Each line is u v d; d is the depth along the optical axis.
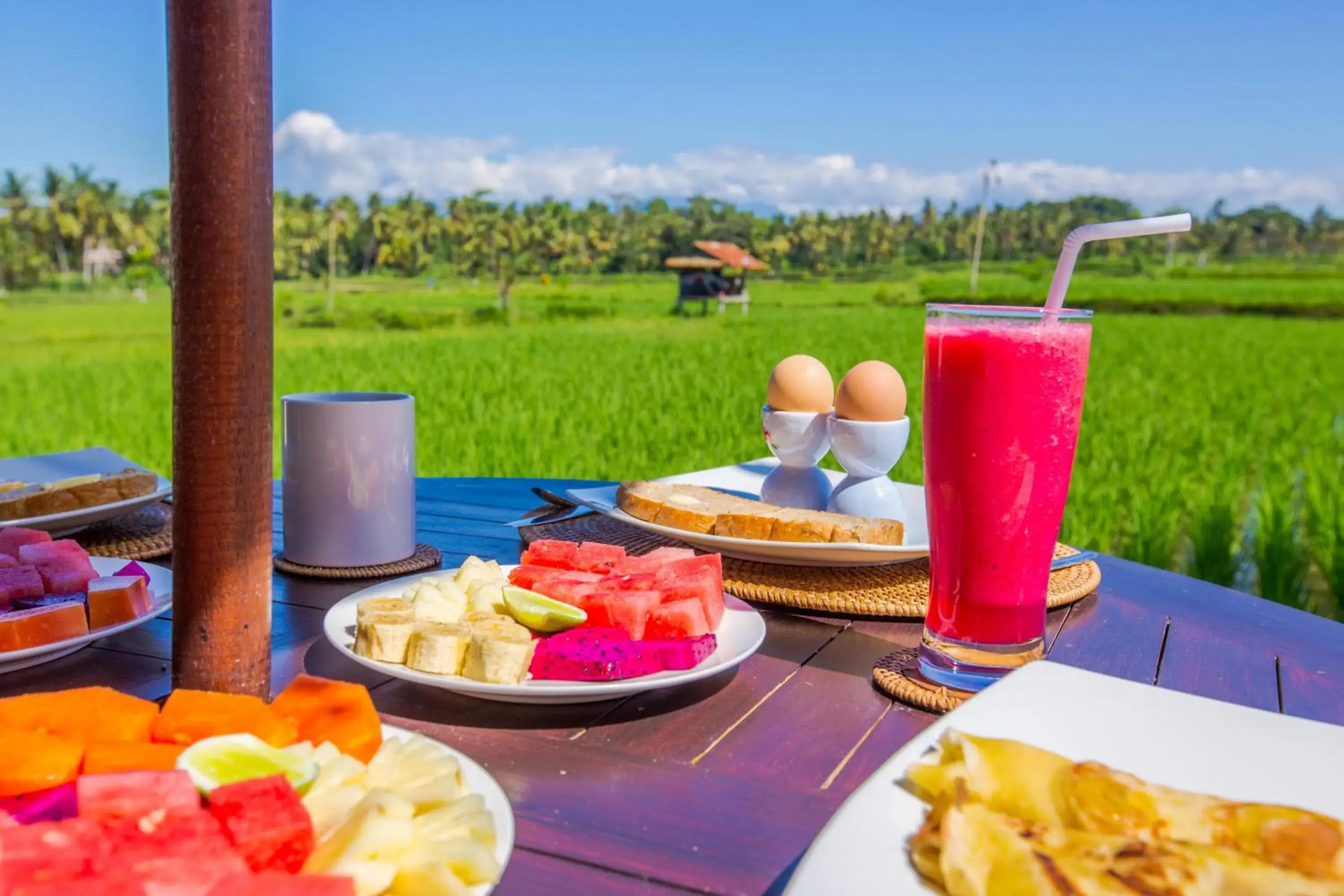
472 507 1.81
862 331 27.94
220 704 0.72
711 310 44.22
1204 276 55.91
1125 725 0.73
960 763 0.62
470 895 0.55
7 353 27.55
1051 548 0.96
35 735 0.64
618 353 21.55
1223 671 1.08
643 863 0.67
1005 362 0.89
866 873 0.56
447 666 0.92
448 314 39.47
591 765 0.82
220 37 0.71
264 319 0.77
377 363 18.95
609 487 1.73
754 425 9.95
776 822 0.73
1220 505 6.20
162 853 0.52
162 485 1.57
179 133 0.72
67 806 0.62
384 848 0.56
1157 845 0.55
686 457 8.53
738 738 0.88
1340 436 10.67
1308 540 6.17
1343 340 27.14
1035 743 0.71
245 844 0.54
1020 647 0.96
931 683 0.98
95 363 22.27
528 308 43.03
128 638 1.10
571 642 0.93
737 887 0.65
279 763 0.63
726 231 65.62
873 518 1.39
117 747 0.64
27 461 1.74
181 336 0.75
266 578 0.81
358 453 1.31
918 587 1.30
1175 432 10.38
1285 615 1.30
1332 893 0.52
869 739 0.88
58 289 51.38
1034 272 61.09
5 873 0.49
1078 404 0.93
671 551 1.24
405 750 0.70
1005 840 0.54
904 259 67.69
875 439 1.49
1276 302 40.78
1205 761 0.70
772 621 1.22
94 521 1.47
